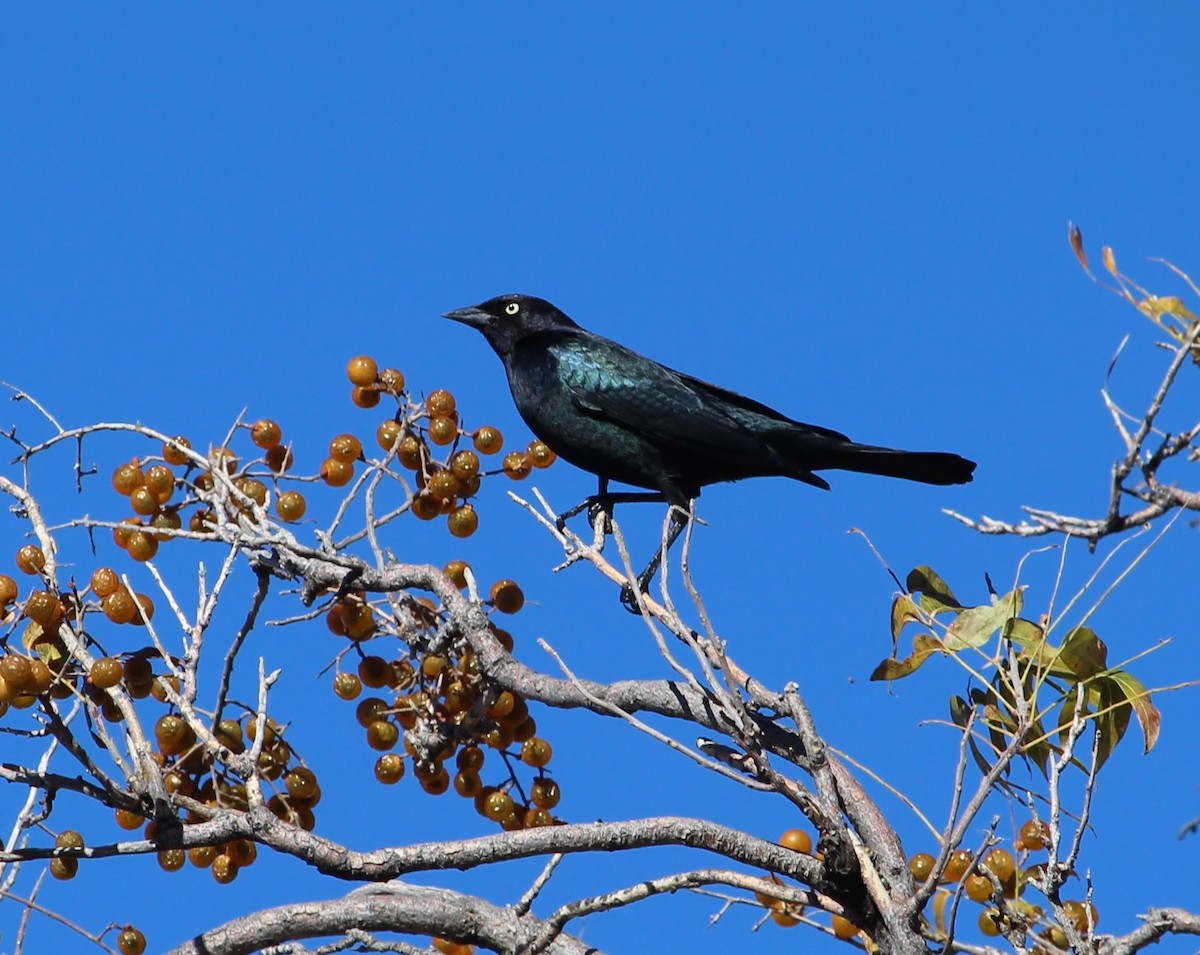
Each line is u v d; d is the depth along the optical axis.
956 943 7.94
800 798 8.41
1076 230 7.50
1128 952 7.73
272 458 11.21
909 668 9.75
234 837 8.28
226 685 9.17
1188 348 6.79
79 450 10.30
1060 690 9.54
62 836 8.45
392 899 8.75
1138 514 7.02
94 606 8.90
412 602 10.33
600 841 8.47
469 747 10.12
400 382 11.12
